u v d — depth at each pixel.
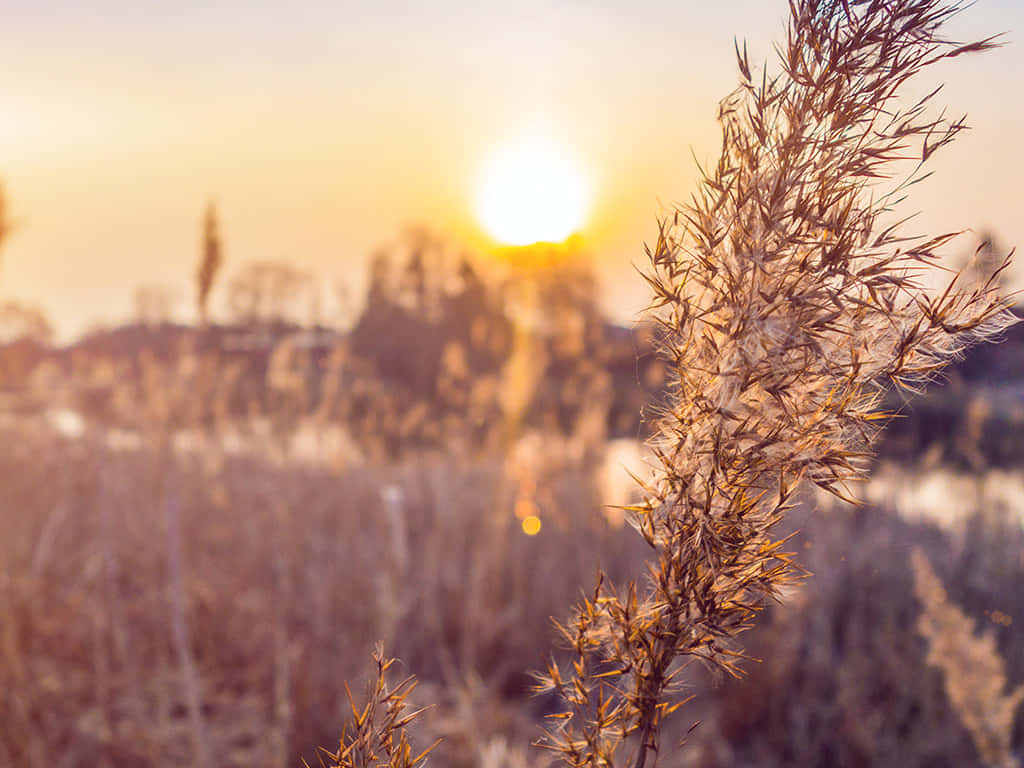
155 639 3.89
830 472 0.44
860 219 0.44
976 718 1.96
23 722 3.00
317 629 3.86
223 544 5.14
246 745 3.30
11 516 4.60
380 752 0.51
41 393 6.77
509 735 3.33
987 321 0.42
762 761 3.41
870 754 3.29
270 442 6.86
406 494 6.32
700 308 0.46
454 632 4.32
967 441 6.22
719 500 0.46
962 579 4.79
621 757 0.48
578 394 6.68
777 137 0.45
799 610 3.85
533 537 5.27
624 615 0.48
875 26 0.44
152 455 5.45
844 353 0.44
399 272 15.10
